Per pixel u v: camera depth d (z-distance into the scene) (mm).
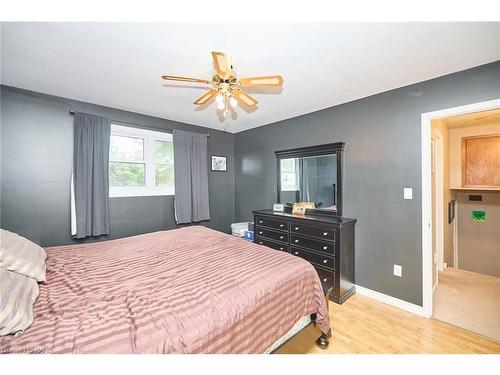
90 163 2688
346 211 2752
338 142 2764
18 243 1400
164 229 3447
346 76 2076
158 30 1435
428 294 2115
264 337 1147
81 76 2068
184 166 3562
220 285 1230
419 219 2188
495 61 1798
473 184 3717
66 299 1089
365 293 2557
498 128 3387
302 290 1454
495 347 1699
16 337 809
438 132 2934
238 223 4117
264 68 1926
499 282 2873
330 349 1673
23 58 1763
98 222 2746
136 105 2848
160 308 1015
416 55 1726
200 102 2023
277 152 3551
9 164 2285
